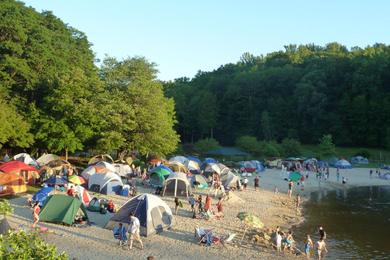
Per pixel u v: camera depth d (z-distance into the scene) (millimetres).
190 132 146750
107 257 24406
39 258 10750
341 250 30516
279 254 28031
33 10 67125
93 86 58688
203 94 151750
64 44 68188
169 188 45156
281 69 164750
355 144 135750
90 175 45250
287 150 111375
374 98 136625
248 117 150125
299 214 43000
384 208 48812
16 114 53969
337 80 150625
